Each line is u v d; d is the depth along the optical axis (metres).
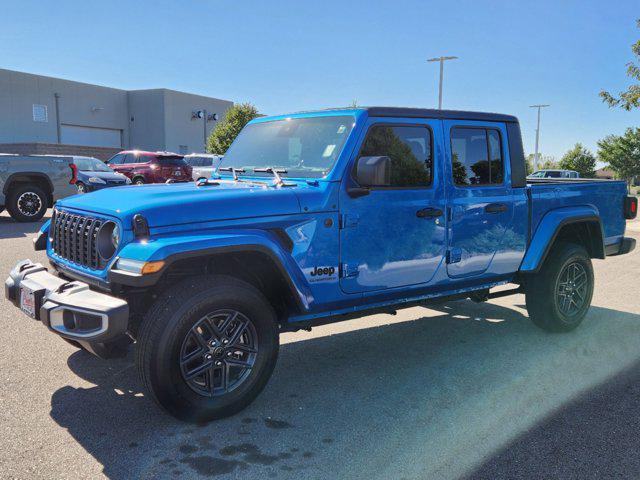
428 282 4.33
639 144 44.12
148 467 2.93
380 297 4.12
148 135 44.53
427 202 4.19
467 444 3.22
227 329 3.41
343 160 3.80
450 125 4.36
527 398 3.87
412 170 4.14
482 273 4.67
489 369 4.41
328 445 3.19
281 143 4.35
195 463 2.98
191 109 46.19
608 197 5.66
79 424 3.37
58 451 3.06
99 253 3.34
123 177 17.23
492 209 4.59
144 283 3.01
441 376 4.26
